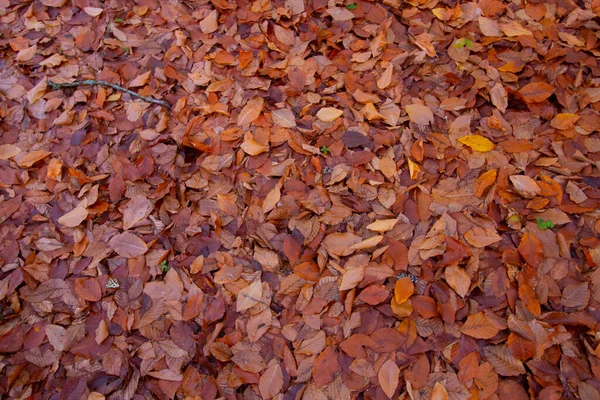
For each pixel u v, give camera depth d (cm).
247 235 210
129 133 240
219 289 197
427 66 254
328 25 271
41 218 215
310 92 247
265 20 270
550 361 177
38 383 182
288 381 179
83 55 266
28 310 195
